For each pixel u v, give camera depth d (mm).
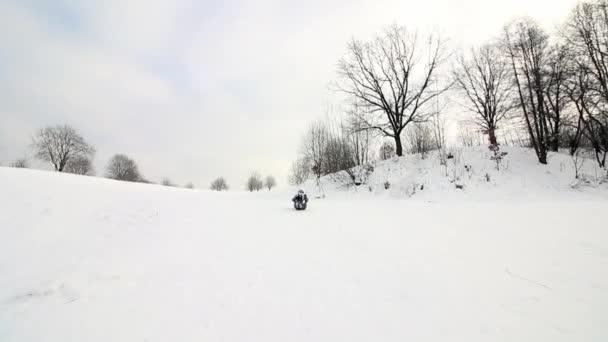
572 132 19453
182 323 2430
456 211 8125
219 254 4355
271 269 3707
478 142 23922
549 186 13211
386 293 2934
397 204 11133
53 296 2947
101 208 6887
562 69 16938
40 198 6512
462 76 23344
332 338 2176
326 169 23156
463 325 2287
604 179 13227
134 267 3773
